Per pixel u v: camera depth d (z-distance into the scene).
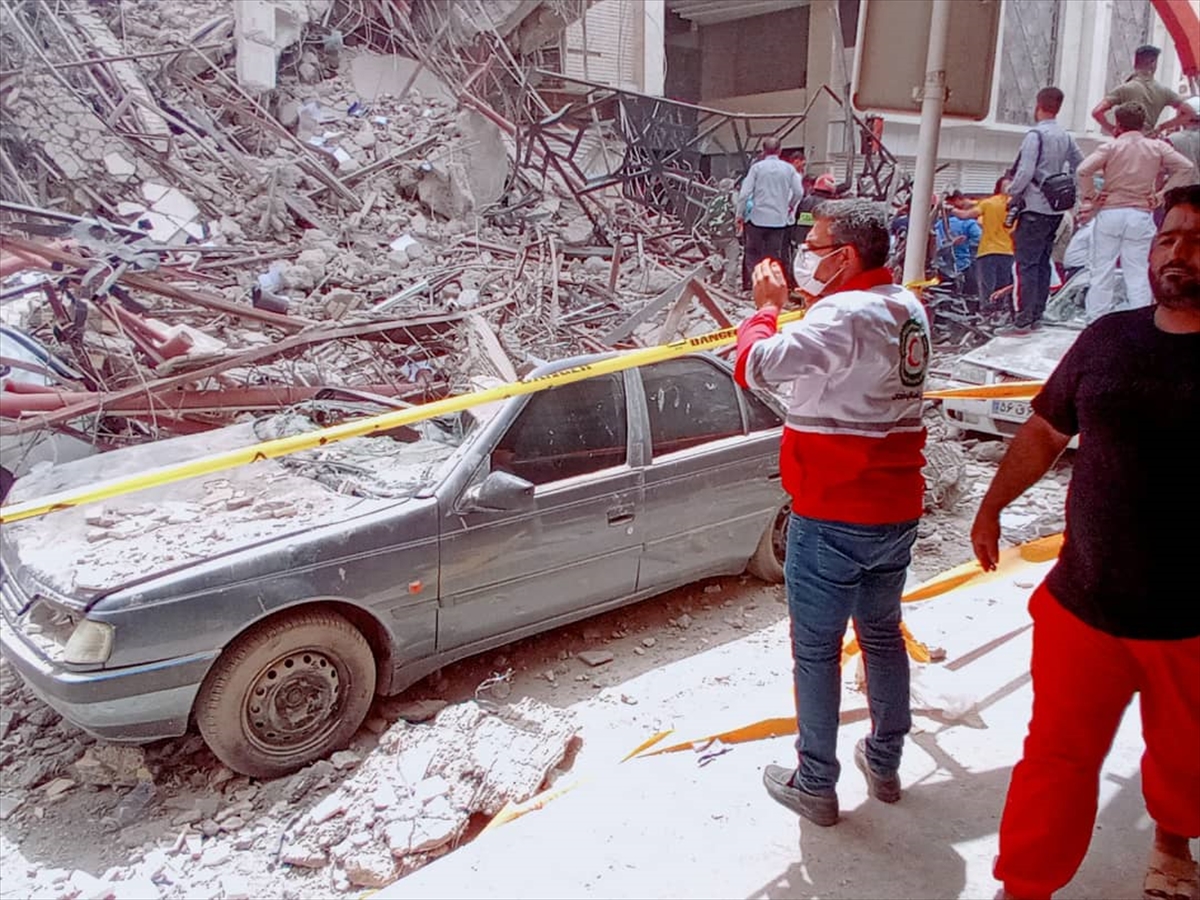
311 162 14.09
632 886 2.65
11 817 3.89
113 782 4.08
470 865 2.77
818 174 20.50
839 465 2.48
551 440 4.79
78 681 3.63
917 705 3.46
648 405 5.15
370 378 7.99
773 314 2.57
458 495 4.41
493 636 4.67
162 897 3.44
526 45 18.38
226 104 14.69
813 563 2.58
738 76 23.62
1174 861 2.33
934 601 4.43
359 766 4.08
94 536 4.15
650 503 5.05
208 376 6.69
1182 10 9.55
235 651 3.92
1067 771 2.21
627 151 16.30
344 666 4.18
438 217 14.69
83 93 13.32
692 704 4.55
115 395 6.39
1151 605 2.03
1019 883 2.29
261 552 3.93
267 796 3.98
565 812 3.00
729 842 2.80
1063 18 21.44
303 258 11.64
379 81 16.92
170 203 12.61
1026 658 3.81
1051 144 9.01
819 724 2.74
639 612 5.61
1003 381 8.04
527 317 10.65
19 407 6.28
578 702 4.63
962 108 4.60
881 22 4.44
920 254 4.24
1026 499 7.04
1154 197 7.60
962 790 2.98
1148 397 1.97
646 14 19.62
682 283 8.65
